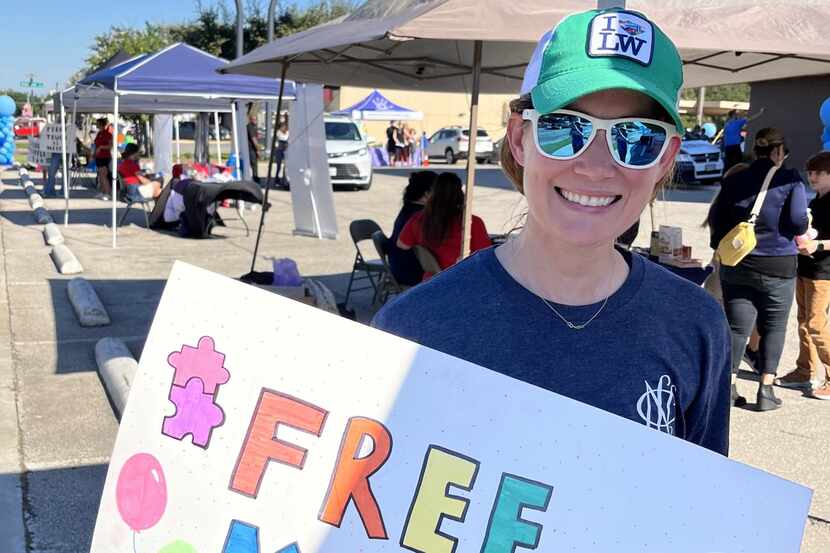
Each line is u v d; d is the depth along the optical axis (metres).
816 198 5.37
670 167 1.44
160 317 1.40
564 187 1.35
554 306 1.38
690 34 4.06
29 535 3.44
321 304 5.75
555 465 1.33
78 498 3.77
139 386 1.40
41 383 5.29
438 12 4.00
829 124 7.42
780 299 5.06
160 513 1.39
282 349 1.38
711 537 1.32
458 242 5.86
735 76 6.21
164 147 18.67
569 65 1.29
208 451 1.38
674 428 1.40
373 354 1.36
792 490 1.31
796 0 4.31
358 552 1.35
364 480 1.36
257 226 12.88
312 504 1.36
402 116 27.88
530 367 1.37
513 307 1.39
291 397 1.37
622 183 1.33
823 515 3.77
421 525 1.35
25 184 18.69
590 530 1.33
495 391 1.33
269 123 18.88
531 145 1.38
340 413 1.36
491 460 1.34
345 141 19.00
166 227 12.33
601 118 1.32
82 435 4.48
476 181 21.81
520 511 1.33
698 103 31.39
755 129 17.55
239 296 1.38
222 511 1.38
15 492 3.80
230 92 10.43
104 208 14.99
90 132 25.27
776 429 4.88
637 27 1.30
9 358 5.78
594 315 1.38
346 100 35.97
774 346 5.12
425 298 1.44
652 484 1.32
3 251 10.07
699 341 1.42
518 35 4.01
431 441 1.35
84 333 6.43
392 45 5.62
